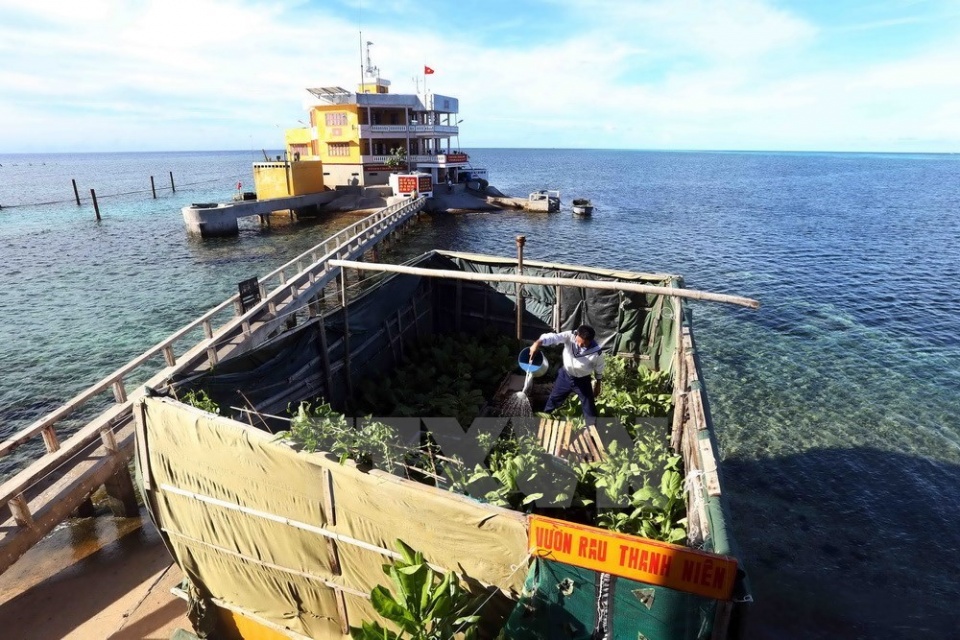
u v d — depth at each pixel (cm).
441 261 1292
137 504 962
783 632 848
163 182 10838
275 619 568
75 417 1467
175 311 2338
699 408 563
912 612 886
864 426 1383
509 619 374
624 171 14762
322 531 484
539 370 842
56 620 709
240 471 512
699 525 409
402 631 379
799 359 1761
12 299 2516
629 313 1093
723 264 3166
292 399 846
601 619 352
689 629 329
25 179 13100
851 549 1010
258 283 1491
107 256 3403
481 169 6262
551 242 3834
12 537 721
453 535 417
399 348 1173
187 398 599
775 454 1279
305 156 5403
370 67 5528
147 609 718
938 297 2431
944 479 1191
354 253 2439
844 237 4022
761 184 9781
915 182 10819
